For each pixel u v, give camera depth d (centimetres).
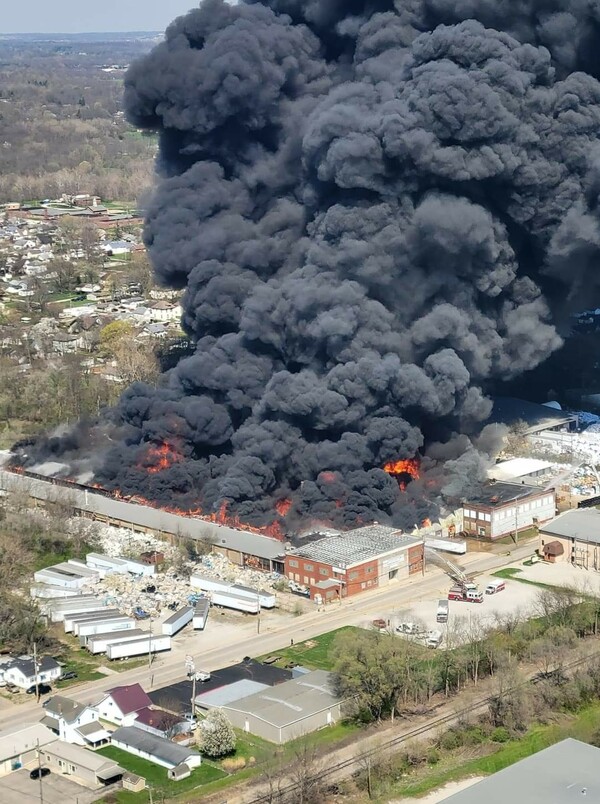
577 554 15300
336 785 10312
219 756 10788
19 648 12888
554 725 11325
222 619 13875
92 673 12488
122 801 10062
